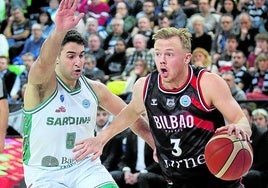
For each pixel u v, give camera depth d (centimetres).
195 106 647
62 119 705
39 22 1836
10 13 1869
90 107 721
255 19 1625
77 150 668
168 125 660
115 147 1159
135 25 1688
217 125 654
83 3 1797
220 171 615
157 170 1130
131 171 1149
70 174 717
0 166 1013
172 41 641
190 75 650
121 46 1548
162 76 647
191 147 655
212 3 1734
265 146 1112
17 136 1134
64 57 692
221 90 639
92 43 1568
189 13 1689
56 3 1819
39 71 669
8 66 1522
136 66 1379
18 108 1220
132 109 693
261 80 1390
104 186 705
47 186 706
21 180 986
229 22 1558
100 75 1463
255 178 1096
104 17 1791
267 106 1172
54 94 702
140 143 1141
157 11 1739
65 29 641
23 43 1720
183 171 667
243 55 1425
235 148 609
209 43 1553
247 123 628
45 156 712
